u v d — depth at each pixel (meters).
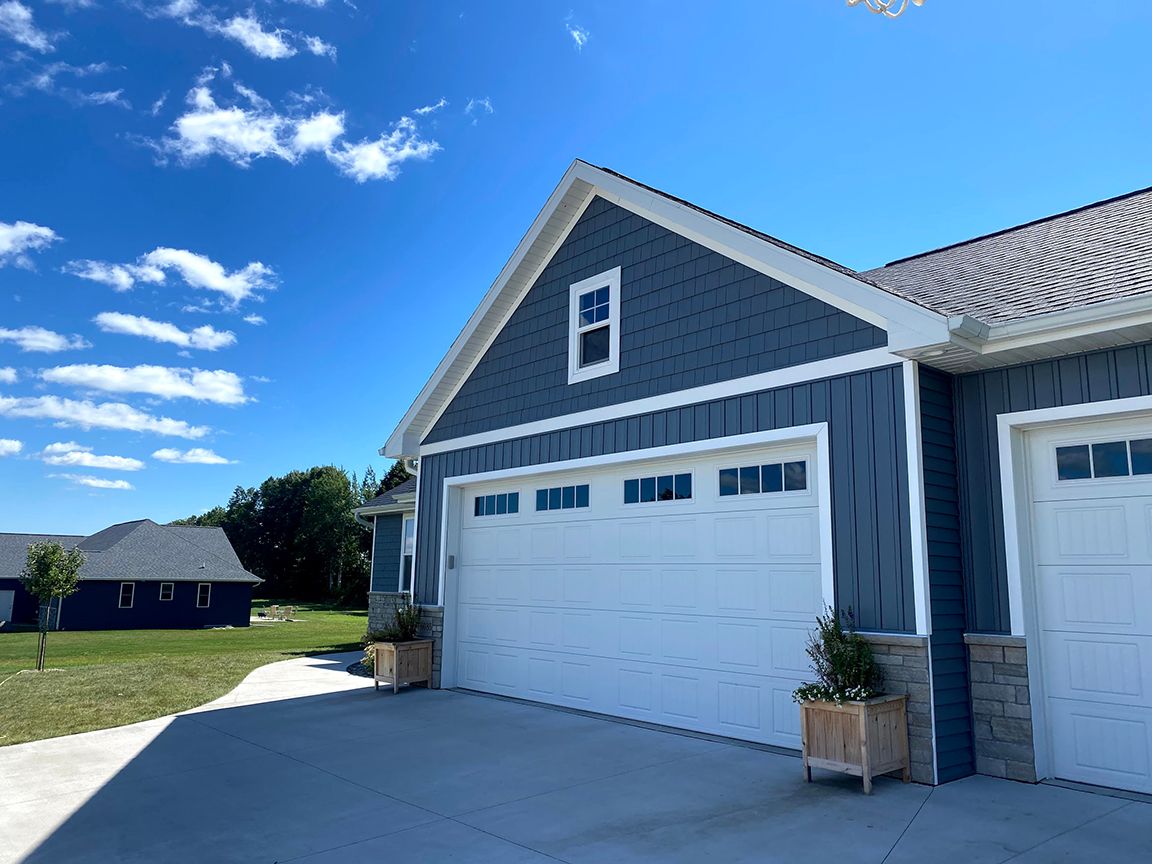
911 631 5.90
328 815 5.20
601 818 5.04
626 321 8.98
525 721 8.41
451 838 4.70
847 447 6.54
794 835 4.61
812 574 6.91
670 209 8.51
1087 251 7.33
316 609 50.72
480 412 11.00
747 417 7.43
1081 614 5.84
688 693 7.83
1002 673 5.93
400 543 17.64
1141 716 5.49
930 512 6.04
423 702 9.77
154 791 5.85
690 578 7.95
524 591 10.02
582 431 9.30
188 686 11.54
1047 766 5.81
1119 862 4.10
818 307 6.95
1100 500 5.84
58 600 32.31
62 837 4.80
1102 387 5.71
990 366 6.28
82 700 10.30
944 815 4.95
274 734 7.92
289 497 66.81
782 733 6.97
